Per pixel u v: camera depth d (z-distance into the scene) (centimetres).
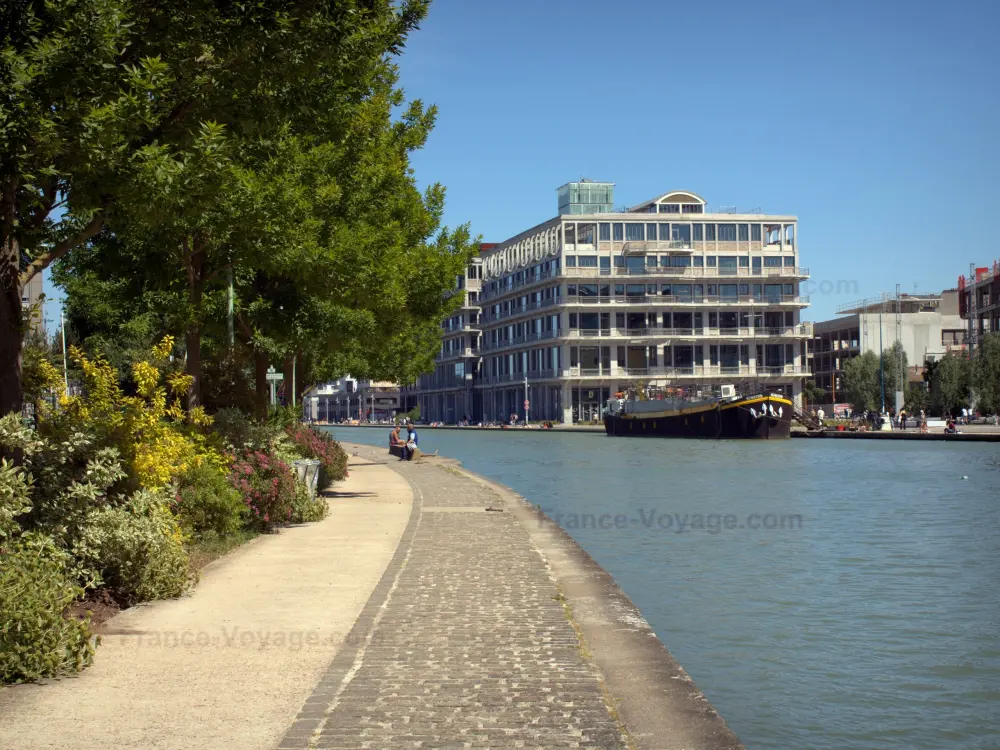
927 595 1435
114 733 609
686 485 3500
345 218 1970
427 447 7275
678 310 11450
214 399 2802
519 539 1575
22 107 895
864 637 1198
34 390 1120
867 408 10381
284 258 1680
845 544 1948
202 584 1140
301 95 1248
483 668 767
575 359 11425
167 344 1230
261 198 1577
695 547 1900
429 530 1697
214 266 1769
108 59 966
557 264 11388
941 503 2811
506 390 13462
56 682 723
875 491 3216
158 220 1116
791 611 1331
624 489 3331
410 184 2683
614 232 11344
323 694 690
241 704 670
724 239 11481
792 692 990
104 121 948
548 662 788
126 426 1119
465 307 14375
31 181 1004
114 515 1011
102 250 1759
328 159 1819
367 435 11325
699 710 688
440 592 1096
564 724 628
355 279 1967
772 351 11669
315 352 3030
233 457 1619
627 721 662
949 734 871
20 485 826
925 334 12650
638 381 10369
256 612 980
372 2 1226
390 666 772
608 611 1037
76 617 923
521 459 5381
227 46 1110
